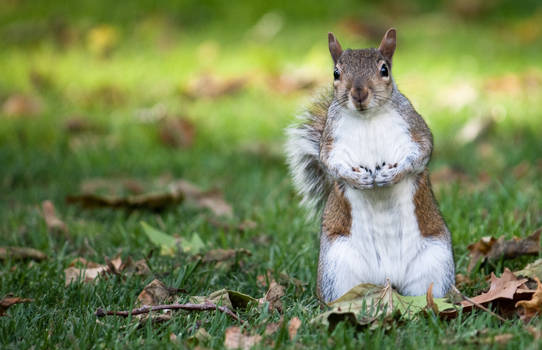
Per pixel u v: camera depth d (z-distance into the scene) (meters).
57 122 14.88
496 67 18.45
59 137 13.88
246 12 24.39
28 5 24.80
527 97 15.98
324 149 6.86
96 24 23.42
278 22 23.20
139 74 18.86
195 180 11.73
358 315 5.95
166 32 22.77
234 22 23.91
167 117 14.12
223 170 12.12
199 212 10.26
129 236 9.10
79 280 7.20
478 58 19.48
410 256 6.75
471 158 12.06
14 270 7.80
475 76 17.55
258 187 11.12
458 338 5.53
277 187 11.07
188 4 24.77
